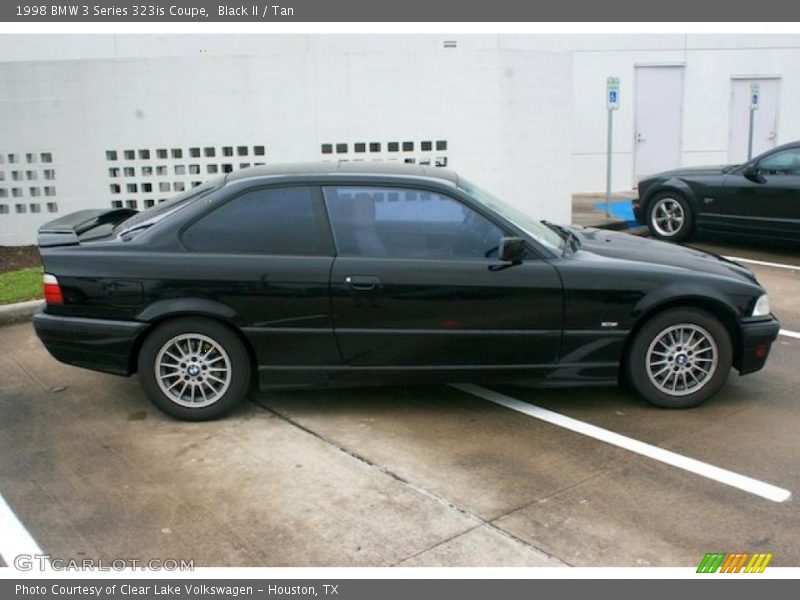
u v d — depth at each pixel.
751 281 4.95
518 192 10.77
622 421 4.73
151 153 9.86
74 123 9.71
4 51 12.62
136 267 4.53
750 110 14.67
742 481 3.97
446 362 4.70
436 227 4.67
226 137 9.91
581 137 15.00
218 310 4.53
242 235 4.63
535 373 4.75
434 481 4.00
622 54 14.77
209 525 3.62
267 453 4.34
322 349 4.64
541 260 4.65
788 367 5.67
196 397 4.75
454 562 3.34
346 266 4.55
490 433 4.57
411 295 4.56
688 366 4.82
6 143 9.72
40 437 4.59
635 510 3.71
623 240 5.50
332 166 5.01
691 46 14.99
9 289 7.46
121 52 12.88
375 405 5.01
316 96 9.96
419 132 10.24
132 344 4.60
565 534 3.52
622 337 4.70
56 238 4.73
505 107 10.41
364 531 3.56
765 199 9.33
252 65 9.78
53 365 5.83
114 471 4.15
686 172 10.26
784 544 3.44
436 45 13.78
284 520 3.66
